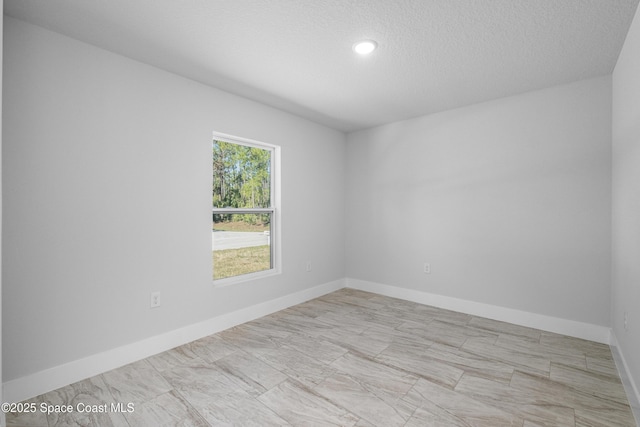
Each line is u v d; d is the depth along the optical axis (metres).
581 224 2.79
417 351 2.53
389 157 4.10
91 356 2.18
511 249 3.17
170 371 2.23
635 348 1.90
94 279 2.20
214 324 2.91
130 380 2.12
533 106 3.02
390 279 4.12
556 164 2.91
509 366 2.29
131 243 2.38
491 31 2.04
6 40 1.86
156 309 2.53
